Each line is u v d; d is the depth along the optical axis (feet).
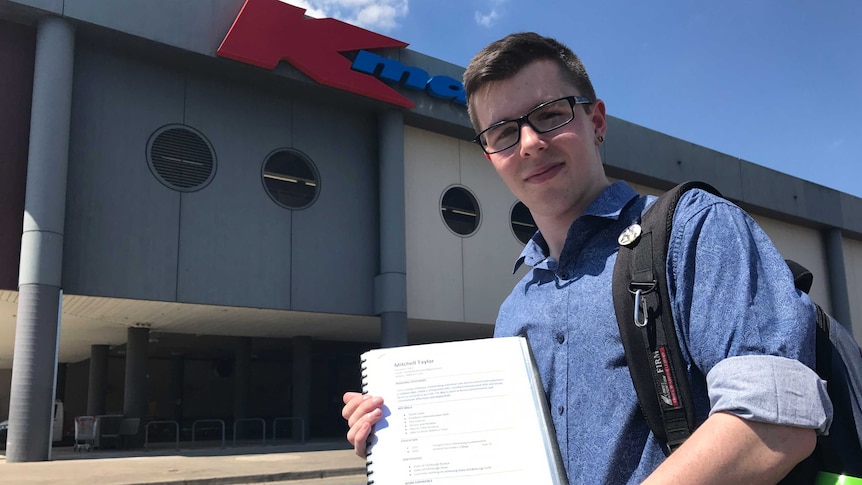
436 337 66.59
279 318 52.70
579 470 4.30
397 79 52.21
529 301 5.26
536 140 4.95
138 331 56.95
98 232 41.16
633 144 65.57
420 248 54.34
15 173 40.06
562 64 5.14
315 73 48.21
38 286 37.70
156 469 34.09
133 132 43.42
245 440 67.51
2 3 39.24
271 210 48.16
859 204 88.79
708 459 3.21
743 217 3.88
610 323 4.33
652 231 4.11
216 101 47.11
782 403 3.19
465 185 57.98
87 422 51.57
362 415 4.50
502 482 4.11
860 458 3.95
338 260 50.70
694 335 3.71
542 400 4.35
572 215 5.16
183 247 44.04
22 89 41.04
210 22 45.21
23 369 36.99
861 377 4.23
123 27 42.04
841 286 84.33
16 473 31.91
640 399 3.96
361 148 53.52
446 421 4.34
